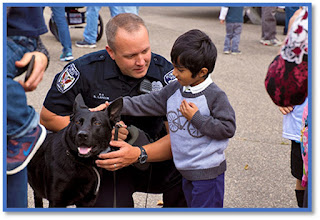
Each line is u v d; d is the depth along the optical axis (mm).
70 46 6742
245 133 4613
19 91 1734
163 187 2652
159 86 2523
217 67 7164
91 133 2156
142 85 2463
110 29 2242
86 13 7715
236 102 5566
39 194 2619
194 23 11523
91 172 2338
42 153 2422
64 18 6590
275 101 1920
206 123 2195
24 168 1873
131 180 2576
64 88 2457
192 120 2217
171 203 2689
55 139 2393
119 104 2262
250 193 3432
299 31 1784
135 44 2201
